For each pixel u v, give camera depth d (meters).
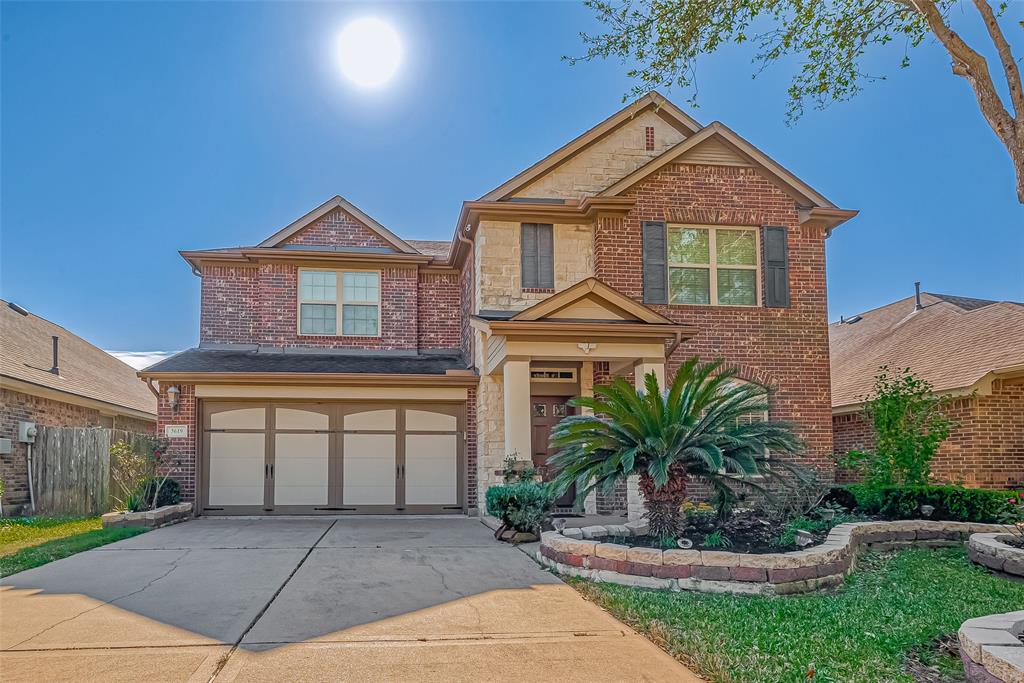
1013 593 7.54
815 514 10.50
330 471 15.67
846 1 8.46
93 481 16.73
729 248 15.52
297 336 17.27
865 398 16.80
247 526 13.33
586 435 8.73
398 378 15.46
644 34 8.99
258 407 15.62
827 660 5.30
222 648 5.45
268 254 17.17
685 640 5.74
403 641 5.67
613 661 5.25
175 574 8.31
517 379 12.62
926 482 13.09
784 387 15.09
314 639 5.70
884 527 10.31
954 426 13.70
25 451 15.95
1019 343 14.65
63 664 5.07
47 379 17.52
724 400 8.93
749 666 5.14
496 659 5.27
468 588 7.58
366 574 8.31
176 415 15.23
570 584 7.85
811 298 15.52
